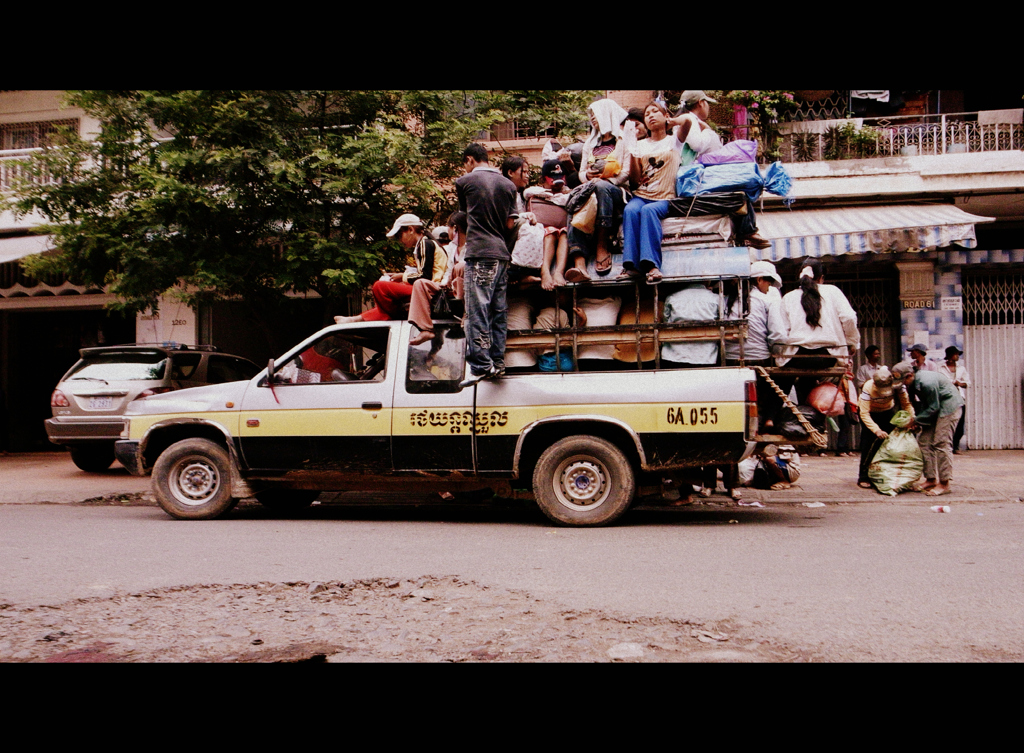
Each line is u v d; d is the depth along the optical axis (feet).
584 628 12.50
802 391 24.29
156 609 13.88
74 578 16.03
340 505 28.89
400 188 32.22
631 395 22.17
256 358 53.47
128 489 33.22
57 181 35.86
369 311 25.29
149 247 32.19
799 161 42.16
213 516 24.90
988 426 43.34
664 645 11.72
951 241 36.17
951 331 41.81
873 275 42.96
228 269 31.96
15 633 12.57
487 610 13.56
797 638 11.90
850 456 40.81
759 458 30.42
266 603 14.24
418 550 19.01
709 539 20.36
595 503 22.58
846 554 18.11
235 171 30.53
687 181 21.93
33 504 30.58
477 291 21.93
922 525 22.67
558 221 23.18
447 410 23.09
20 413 55.06
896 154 41.98
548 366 23.11
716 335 21.98
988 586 14.89
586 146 25.29
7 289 51.08
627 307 22.97
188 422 24.90
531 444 23.50
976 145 41.81
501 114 33.63
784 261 40.75
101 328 54.95
